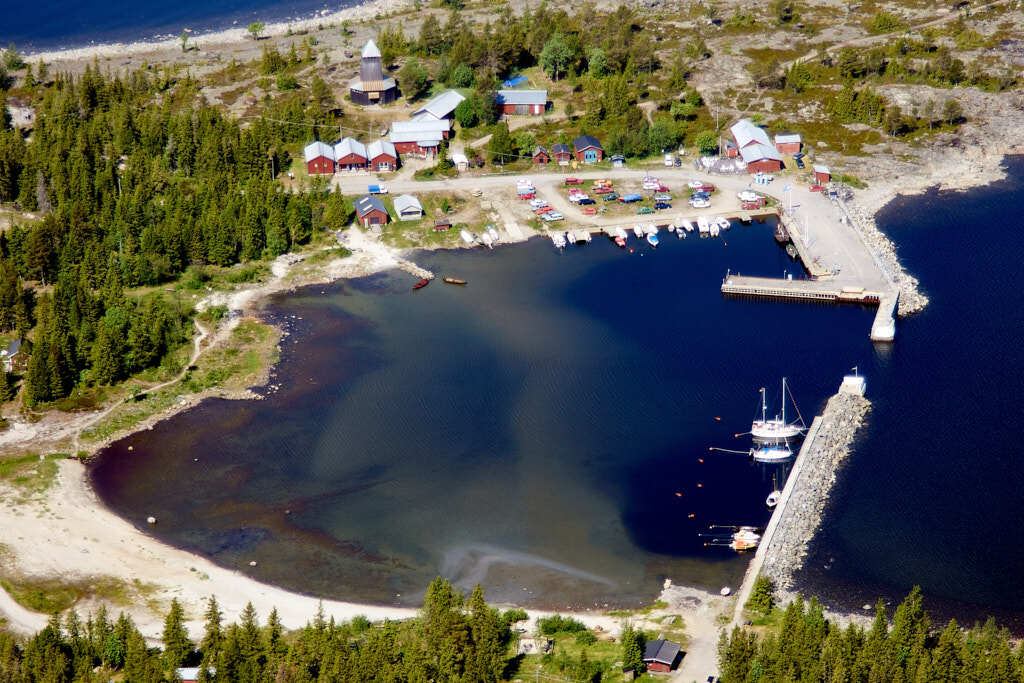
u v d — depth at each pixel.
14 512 184.75
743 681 142.62
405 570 174.75
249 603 154.00
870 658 143.25
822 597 165.25
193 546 179.62
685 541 178.75
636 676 147.50
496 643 147.62
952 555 172.88
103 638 152.75
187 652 150.88
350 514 186.75
